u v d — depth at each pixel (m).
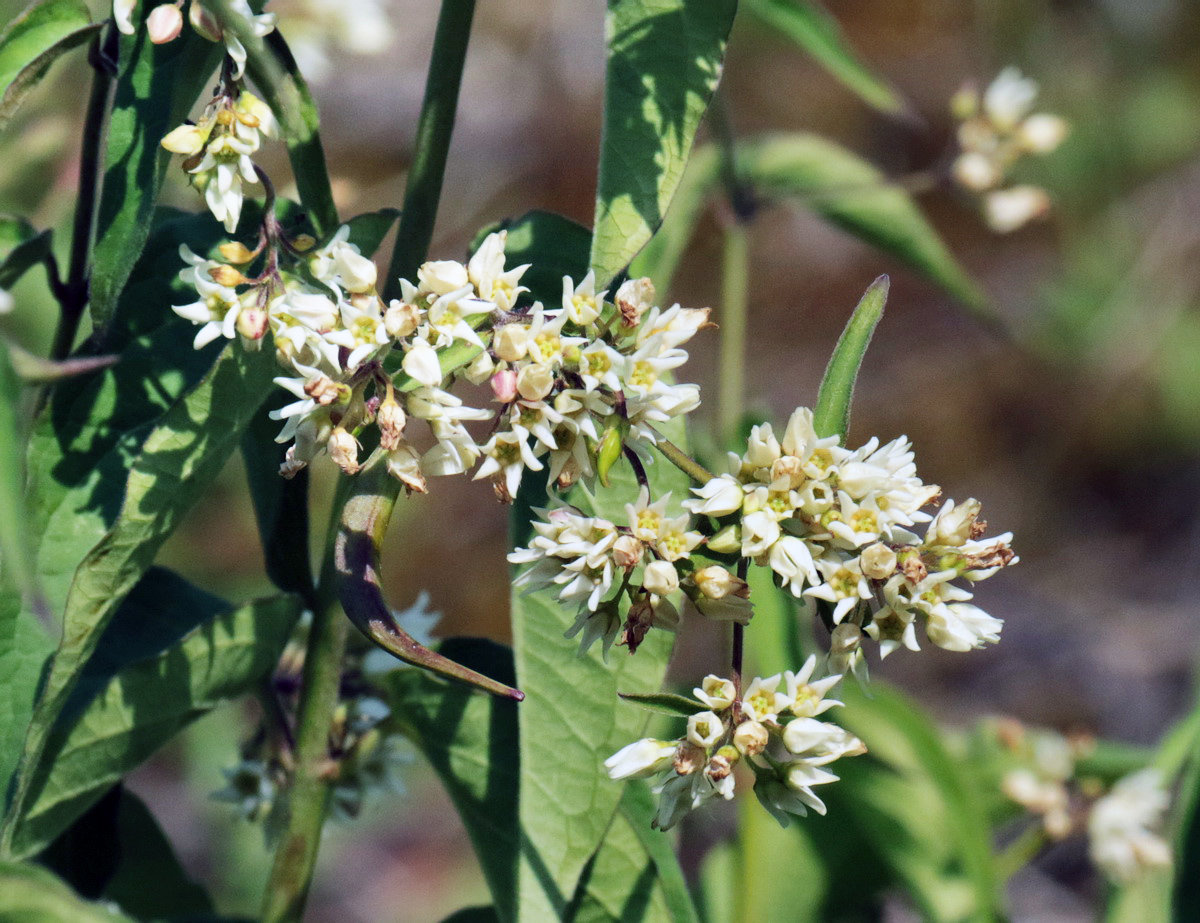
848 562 0.72
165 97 0.74
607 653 0.73
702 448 0.88
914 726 0.89
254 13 0.74
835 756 0.72
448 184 2.99
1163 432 2.87
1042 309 3.01
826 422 0.73
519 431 0.72
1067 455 2.91
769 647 0.86
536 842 0.75
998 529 2.84
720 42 0.74
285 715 0.79
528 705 0.75
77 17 0.75
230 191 0.73
